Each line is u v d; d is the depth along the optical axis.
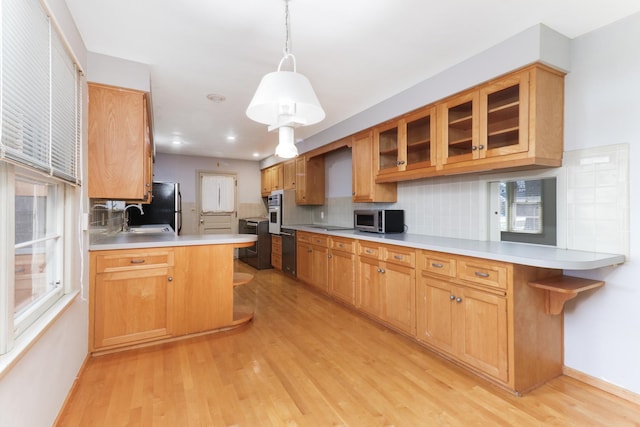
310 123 1.34
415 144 3.05
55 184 1.81
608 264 1.82
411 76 2.75
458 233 3.02
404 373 2.19
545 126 2.11
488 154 2.34
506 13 1.88
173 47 2.26
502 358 1.99
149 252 2.59
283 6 1.79
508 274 1.96
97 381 2.06
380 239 3.05
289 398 1.90
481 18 1.93
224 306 2.92
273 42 2.19
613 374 1.98
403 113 3.08
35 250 1.60
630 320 1.91
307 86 1.25
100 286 2.41
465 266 2.23
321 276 4.22
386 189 3.71
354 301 3.51
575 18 1.94
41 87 1.39
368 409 1.80
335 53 2.35
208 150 6.10
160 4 1.77
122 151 2.46
